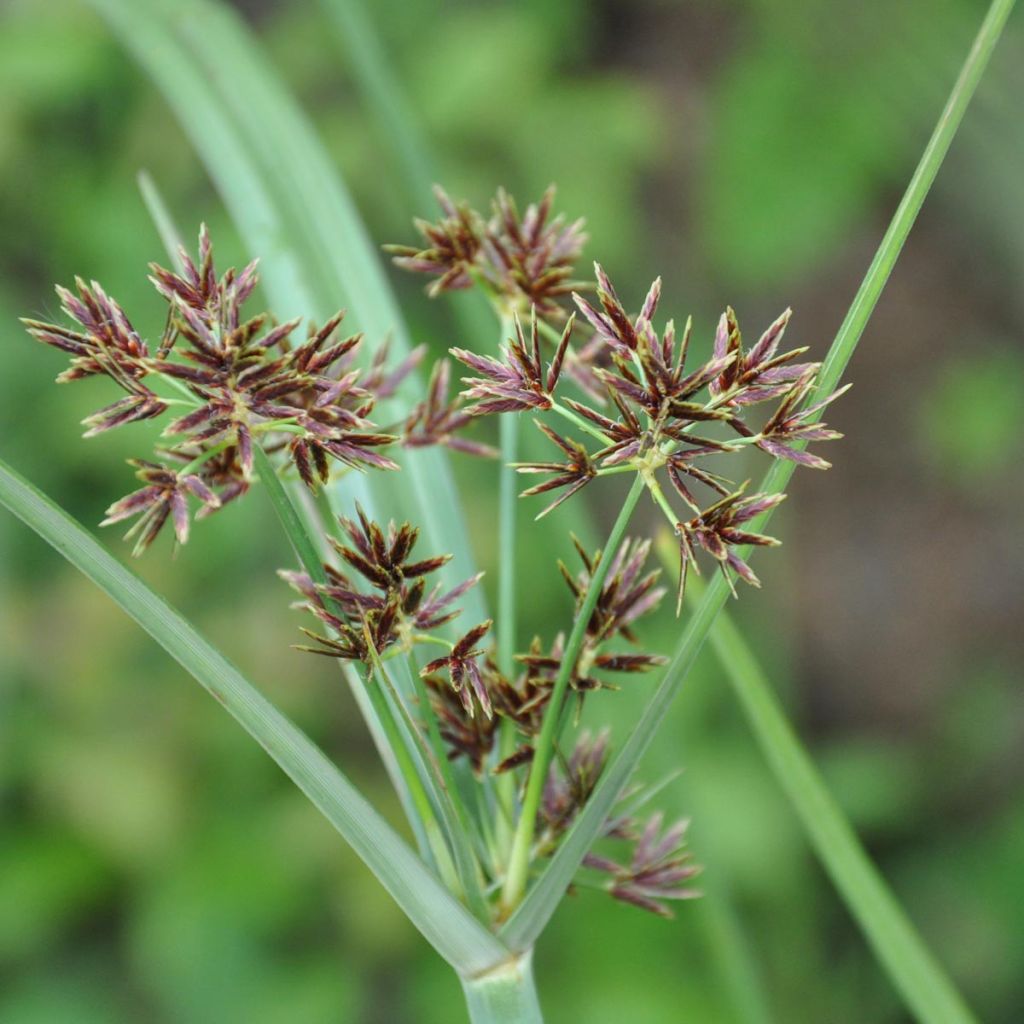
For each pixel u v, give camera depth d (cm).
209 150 61
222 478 49
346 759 138
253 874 131
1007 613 190
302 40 156
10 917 127
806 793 54
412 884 48
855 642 192
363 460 47
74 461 134
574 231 51
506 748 50
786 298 201
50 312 47
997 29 46
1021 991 145
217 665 47
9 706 134
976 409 189
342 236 59
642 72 195
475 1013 48
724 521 46
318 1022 126
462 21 159
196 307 46
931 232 197
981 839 158
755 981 63
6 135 144
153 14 63
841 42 145
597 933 131
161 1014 130
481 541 128
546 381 46
